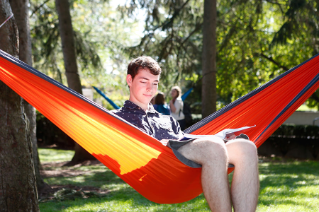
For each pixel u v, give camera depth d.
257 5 8.73
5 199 2.43
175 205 3.77
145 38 8.68
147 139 1.86
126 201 4.04
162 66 8.70
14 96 2.48
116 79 15.03
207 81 7.50
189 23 9.01
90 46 10.21
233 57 9.97
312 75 2.54
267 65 11.91
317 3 7.67
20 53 4.79
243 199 1.82
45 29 9.24
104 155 2.25
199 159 1.81
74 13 14.05
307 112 15.00
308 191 4.27
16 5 4.77
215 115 2.48
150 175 2.13
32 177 2.58
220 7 9.88
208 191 1.76
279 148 9.80
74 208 3.75
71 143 13.39
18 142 2.50
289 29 8.06
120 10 8.56
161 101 6.29
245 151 1.87
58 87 1.86
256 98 2.47
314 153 9.11
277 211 3.36
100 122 1.97
